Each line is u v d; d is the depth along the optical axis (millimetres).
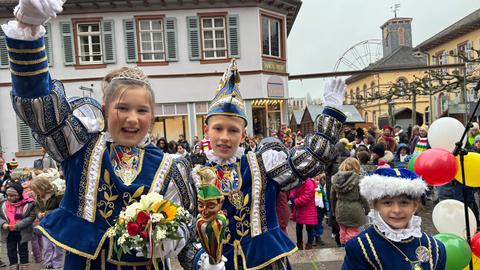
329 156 2207
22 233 5547
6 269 5770
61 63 15234
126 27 15320
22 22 1503
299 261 4973
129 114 1771
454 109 14805
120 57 15391
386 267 2340
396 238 2346
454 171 2865
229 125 2328
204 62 15523
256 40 15500
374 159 7215
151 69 15445
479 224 3590
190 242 2023
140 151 1864
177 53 15477
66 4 14852
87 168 1750
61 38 15172
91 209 1712
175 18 15406
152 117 1861
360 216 5184
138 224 1614
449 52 27188
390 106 23438
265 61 15742
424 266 2355
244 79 15516
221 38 15633
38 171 7043
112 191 1742
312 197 5961
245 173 2305
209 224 1858
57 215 1747
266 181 2307
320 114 2256
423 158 2910
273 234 2246
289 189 2340
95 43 15391
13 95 1605
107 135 1848
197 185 2072
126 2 15070
